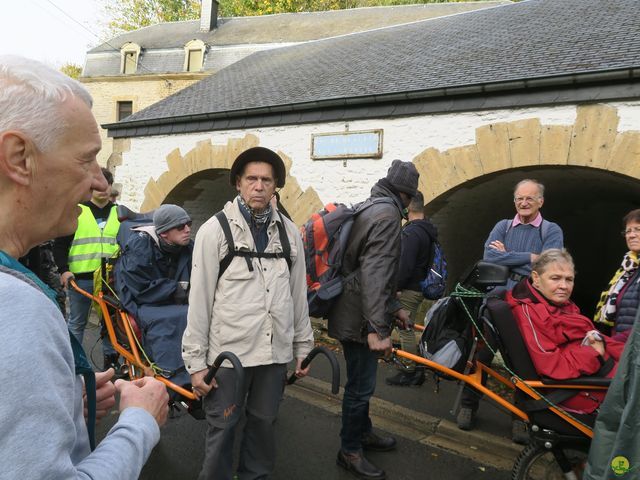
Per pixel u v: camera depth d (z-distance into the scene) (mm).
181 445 3592
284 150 7215
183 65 20188
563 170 6184
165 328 3090
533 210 3979
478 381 2855
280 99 7559
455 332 2918
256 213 2498
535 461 2635
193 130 8281
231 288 2400
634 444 2006
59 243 4594
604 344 2555
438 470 3361
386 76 7078
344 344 3047
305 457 3465
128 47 20906
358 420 3143
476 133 5641
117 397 4297
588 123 4953
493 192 7129
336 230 2916
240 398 2062
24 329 722
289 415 4223
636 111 4707
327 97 6766
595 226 10828
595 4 7594
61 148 873
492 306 2695
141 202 9234
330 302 2936
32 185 859
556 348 2535
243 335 2365
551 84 5035
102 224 4820
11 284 746
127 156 9391
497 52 6613
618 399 2078
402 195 3045
